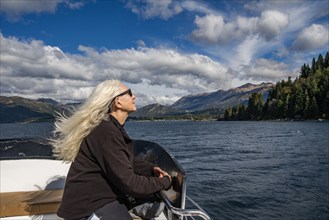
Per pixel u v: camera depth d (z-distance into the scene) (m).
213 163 20.81
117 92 2.35
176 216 2.55
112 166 2.15
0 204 2.98
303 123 106.94
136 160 2.83
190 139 46.06
